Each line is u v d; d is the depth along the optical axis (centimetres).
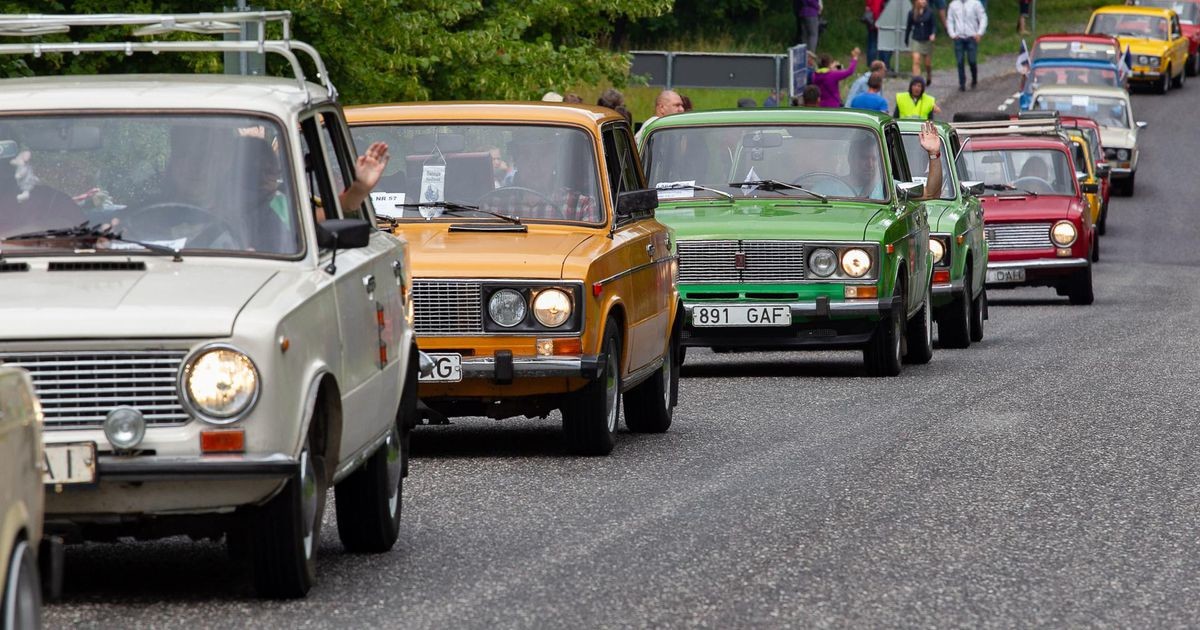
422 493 2706
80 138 2111
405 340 2380
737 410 3734
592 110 3366
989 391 4012
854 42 16962
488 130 3284
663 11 8069
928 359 4744
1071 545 2297
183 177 2097
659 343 3419
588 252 3056
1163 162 13488
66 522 1867
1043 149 7031
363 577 2106
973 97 14200
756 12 16975
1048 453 3072
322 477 2000
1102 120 11919
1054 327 5809
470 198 3241
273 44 2244
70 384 1844
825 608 1947
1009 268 6750
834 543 2302
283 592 1967
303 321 1930
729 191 4528
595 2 7969
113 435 1833
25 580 1464
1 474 1405
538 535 2361
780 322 4278
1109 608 1959
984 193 6894
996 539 2331
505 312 2997
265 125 2125
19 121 2119
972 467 2922
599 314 3027
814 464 2967
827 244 4253
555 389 3025
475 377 2988
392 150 3281
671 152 4572
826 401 3866
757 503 2594
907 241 4475
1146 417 3538
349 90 6869
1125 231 10456
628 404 3406
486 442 3309
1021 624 1883
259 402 1847
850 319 4269
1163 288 7481
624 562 2183
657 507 2566
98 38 5906
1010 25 19062
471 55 7181
